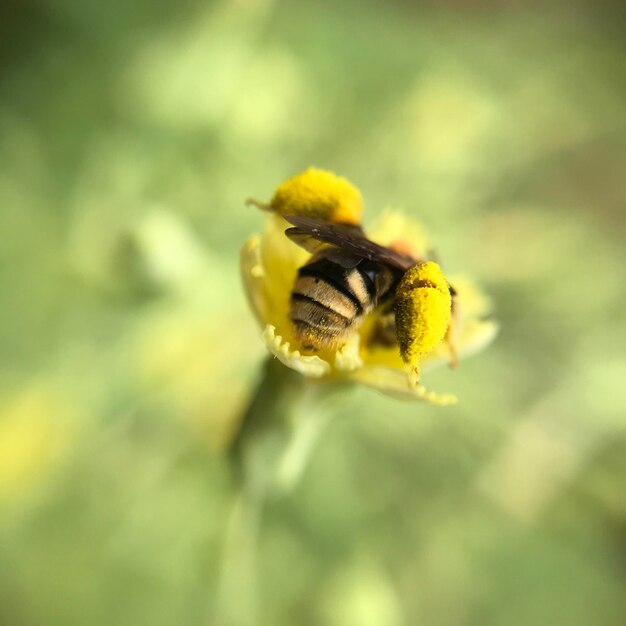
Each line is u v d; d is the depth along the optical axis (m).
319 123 0.11
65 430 0.09
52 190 0.10
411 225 0.05
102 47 0.10
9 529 0.09
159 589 0.09
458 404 0.10
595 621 0.10
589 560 0.10
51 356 0.09
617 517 0.10
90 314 0.09
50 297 0.09
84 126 0.10
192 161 0.10
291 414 0.05
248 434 0.05
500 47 0.12
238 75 0.10
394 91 0.11
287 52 0.11
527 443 0.10
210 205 0.10
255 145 0.10
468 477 0.10
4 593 0.09
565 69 0.13
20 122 0.10
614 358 0.10
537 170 0.13
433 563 0.10
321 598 0.09
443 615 0.10
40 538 0.09
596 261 0.11
